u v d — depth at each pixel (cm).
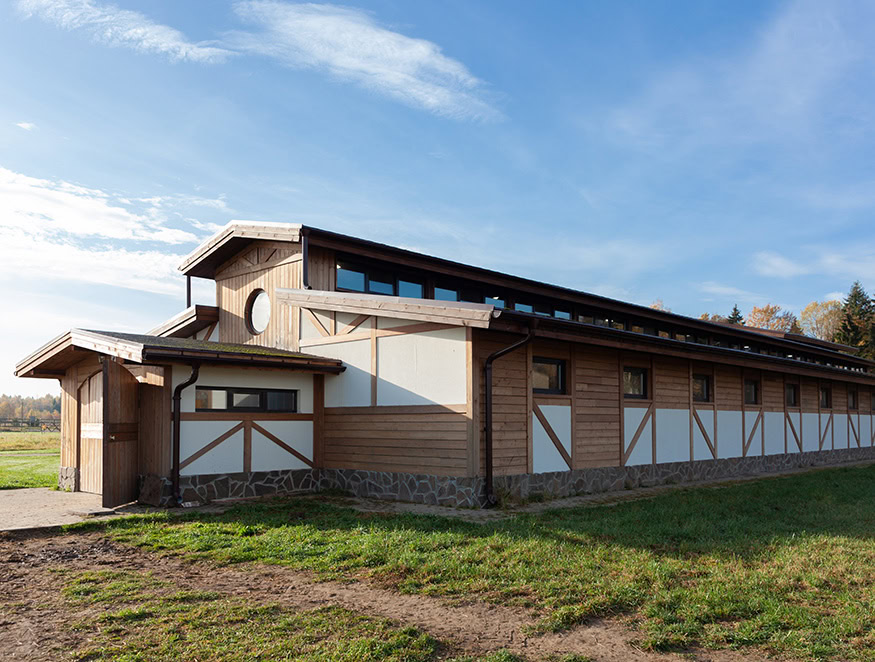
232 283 1465
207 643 426
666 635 442
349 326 1158
